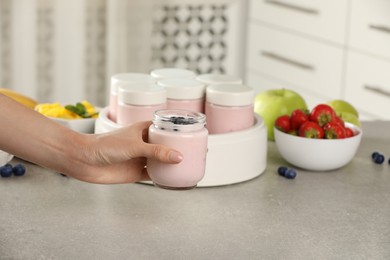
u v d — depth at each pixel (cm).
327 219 138
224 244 125
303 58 375
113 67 403
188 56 433
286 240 127
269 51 407
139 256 120
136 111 157
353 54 337
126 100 158
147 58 409
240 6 429
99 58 412
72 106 181
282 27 392
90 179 134
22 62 388
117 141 129
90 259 118
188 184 130
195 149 128
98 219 135
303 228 133
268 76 410
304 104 194
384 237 130
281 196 150
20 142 133
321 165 166
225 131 162
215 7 428
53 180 156
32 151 134
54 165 134
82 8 391
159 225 133
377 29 319
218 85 166
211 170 155
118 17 397
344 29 342
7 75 394
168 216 137
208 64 437
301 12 372
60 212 138
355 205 146
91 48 407
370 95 328
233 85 167
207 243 125
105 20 406
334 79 353
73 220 134
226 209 142
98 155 130
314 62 367
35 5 382
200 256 120
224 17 430
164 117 128
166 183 130
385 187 158
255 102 196
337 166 167
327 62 357
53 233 128
